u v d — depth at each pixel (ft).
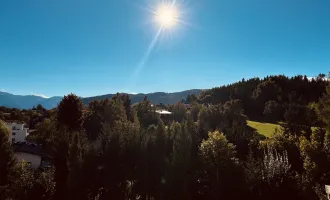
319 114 108.88
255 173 58.18
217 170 61.98
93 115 157.07
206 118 185.26
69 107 142.61
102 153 61.05
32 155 119.75
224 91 424.87
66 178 62.49
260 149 92.12
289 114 196.75
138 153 63.57
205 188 62.34
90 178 57.98
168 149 69.26
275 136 99.35
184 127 65.21
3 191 64.23
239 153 96.17
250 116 319.88
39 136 172.65
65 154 63.87
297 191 54.24
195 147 77.51
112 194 58.75
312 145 73.51
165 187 60.23
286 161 59.52
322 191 54.39
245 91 378.32
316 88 343.05
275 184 54.70
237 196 57.77
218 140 74.69
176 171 60.23
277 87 340.18
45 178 58.44
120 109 172.45
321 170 68.23
